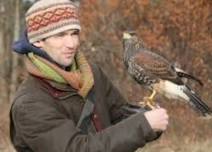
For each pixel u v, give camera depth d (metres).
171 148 12.07
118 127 3.95
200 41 18.45
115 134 3.92
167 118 3.98
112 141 3.90
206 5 18.52
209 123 15.09
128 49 4.68
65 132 4.01
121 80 17.97
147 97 4.57
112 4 19.23
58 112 4.15
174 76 4.51
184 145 12.46
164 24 18.77
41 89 4.21
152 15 18.86
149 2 18.98
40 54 4.26
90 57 18.81
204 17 18.53
